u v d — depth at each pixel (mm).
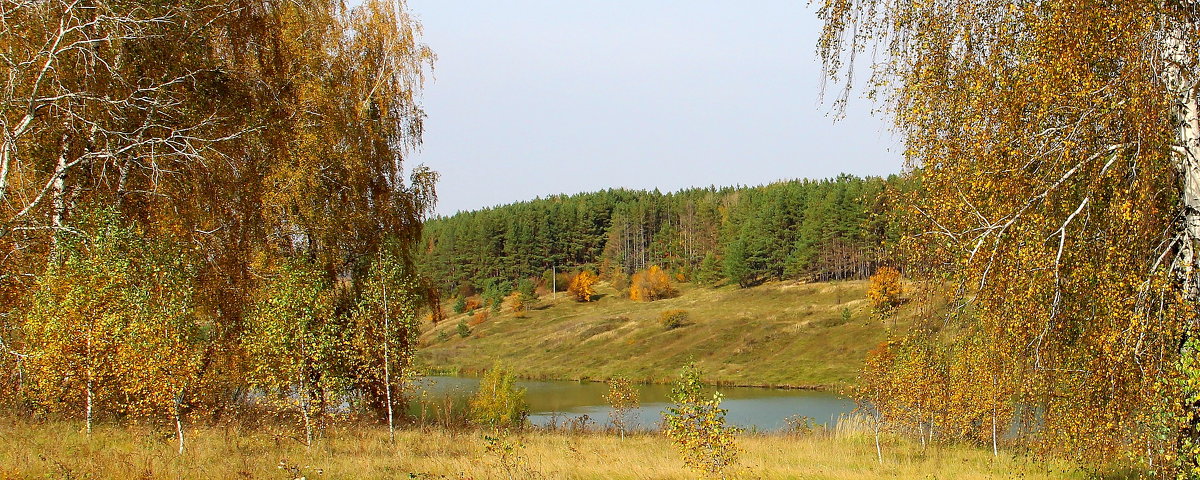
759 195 118688
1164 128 6094
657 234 127438
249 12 19234
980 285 7340
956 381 9180
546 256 119000
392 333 17562
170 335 13578
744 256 93875
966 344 8422
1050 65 6535
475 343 80000
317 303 16141
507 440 17156
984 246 7250
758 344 61781
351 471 12258
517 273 117438
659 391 50594
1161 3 6180
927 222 7832
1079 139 6664
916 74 7586
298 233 18328
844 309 63812
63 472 10242
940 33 7371
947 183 7492
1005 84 6840
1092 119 6543
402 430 19062
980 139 6980
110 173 15914
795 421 26031
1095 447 7543
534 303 101688
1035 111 6859
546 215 124875
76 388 14141
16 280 14828
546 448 16516
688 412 10531
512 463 12984
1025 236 6949
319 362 15984
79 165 15609
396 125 21484
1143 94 5992
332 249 18734
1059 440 8047
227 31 18547
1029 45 6887
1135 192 6402
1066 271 7066
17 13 14047
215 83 17594
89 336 13375
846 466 15312
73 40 14180
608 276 121062
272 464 12383
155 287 13867
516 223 122125
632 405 30641
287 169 18062
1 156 13633
